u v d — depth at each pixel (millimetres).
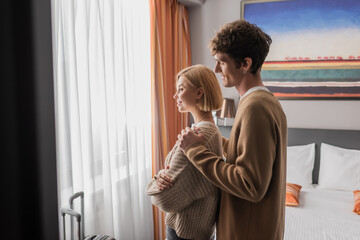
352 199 2422
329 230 1887
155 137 2455
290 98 3053
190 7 3248
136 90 2264
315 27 2930
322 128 3004
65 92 1469
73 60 1530
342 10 2848
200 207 983
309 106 3021
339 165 2691
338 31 2875
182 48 3082
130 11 2152
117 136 1967
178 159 958
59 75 1458
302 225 1960
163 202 956
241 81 979
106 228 1824
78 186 1573
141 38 2334
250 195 824
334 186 2672
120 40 2010
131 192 2166
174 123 2834
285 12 2990
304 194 2539
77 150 1567
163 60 2570
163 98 2520
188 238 994
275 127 879
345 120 2938
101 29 1775
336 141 2891
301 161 2848
